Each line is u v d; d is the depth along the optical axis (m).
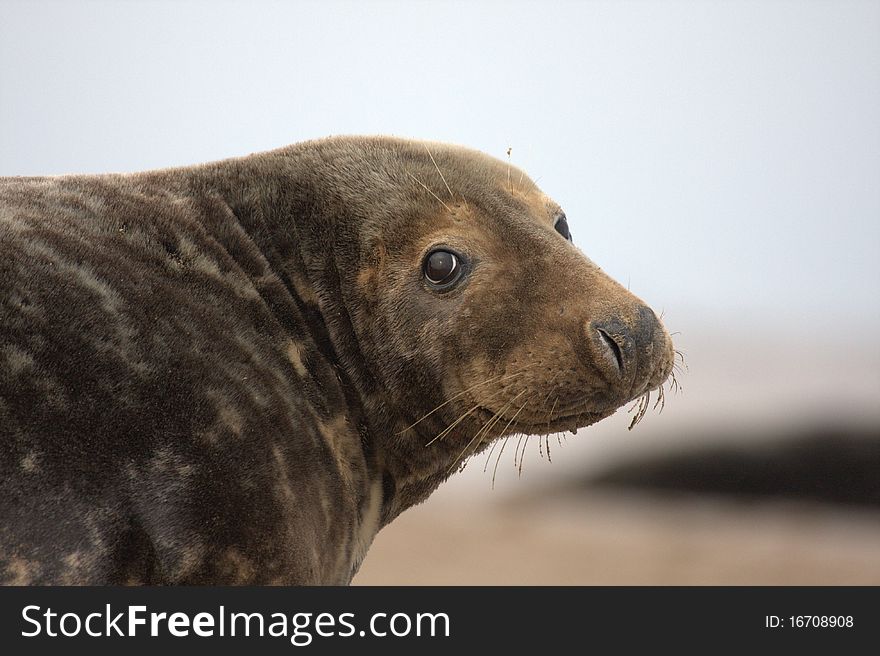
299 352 20.11
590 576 45.44
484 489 65.12
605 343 20.05
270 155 22.11
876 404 66.19
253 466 17.20
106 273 17.61
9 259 16.81
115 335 16.89
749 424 65.56
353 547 20.39
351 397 21.12
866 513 59.06
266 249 21.09
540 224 21.86
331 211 21.50
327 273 21.31
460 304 20.81
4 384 15.70
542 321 20.45
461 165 22.44
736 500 61.19
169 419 16.67
